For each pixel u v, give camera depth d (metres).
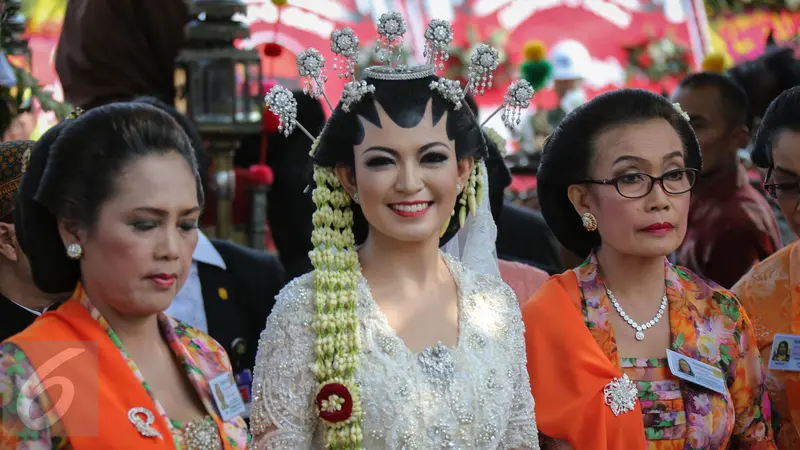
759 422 3.23
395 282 2.80
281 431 2.63
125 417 2.35
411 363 2.68
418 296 2.80
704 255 4.62
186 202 2.45
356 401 2.61
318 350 2.65
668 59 9.43
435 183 2.71
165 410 2.52
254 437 2.69
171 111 3.52
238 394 2.65
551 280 3.30
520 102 2.89
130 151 2.40
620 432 3.03
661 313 3.22
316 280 2.72
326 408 2.59
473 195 2.88
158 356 2.57
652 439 3.08
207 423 2.54
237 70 5.06
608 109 3.18
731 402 3.16
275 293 4.03
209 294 3.88
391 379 2.64
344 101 2.72
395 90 2.71
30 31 7.93
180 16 6.39
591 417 3.02
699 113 4.71
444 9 9.32
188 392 2.60
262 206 5.16
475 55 2.82
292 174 5.18
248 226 5.25
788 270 3.58
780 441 3.51
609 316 3.20
